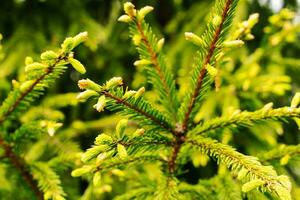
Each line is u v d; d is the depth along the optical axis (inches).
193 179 65.9
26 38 65.5
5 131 42.1
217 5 37.6
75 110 70.3
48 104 53.5
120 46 74.0
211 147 38.6
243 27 39.8
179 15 74.0
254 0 73.7
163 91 40.7
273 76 55.6
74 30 66.7
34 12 70.0
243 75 55.4
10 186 47.2
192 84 39.6
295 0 78.3
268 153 41.6
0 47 41.2
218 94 54.7
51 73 38.4
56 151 47.5
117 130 36.6
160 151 40.8
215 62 38.9
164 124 39.6
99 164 38.3
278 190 34.9
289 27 54.8
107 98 36.9
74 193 48.9
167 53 66.1
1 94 61.8
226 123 40.0
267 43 58.6
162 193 38.9
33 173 42.9
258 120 39.4
